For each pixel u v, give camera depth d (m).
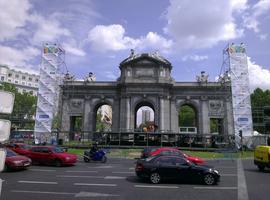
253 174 26.41
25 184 19.28
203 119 82.56
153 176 20.62
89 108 85.19
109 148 62.03
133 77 82.00
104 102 85.75
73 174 24.61
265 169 30.53
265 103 98.31
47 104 63.59
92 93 85.94
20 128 105.31
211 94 83.44
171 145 65.50
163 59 83.56
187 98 84.06
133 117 80.44
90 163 35.44
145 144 66.00
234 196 16.42
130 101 81.19
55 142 63.50
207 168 20.80
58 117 70.38
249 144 60.84
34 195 15.73
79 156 46.06
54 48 65.75
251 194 17.06
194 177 20.52
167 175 20.59
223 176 24.98
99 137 67.62
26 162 27.05
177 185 20.05
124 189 18.08
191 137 65.94
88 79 86.50
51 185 19.02
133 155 47.38
